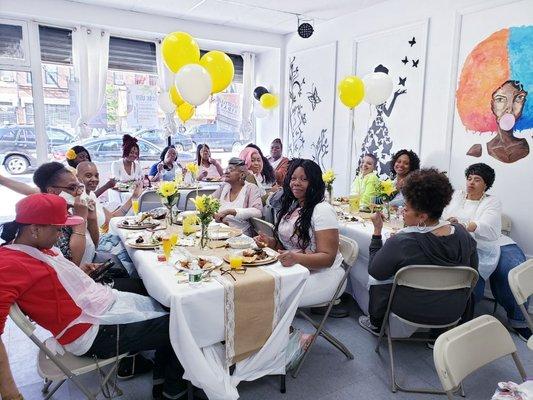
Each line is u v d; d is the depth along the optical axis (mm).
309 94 5406
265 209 3127
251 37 5625
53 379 1421
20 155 4836
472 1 3330
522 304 1561
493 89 3207
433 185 1760
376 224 2213
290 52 5754
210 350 1626
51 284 1349
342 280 2119
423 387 1946
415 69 3875
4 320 1210
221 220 2764
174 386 1745
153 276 1701
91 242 2164
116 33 5094
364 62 4473
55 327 1395
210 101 6305
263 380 1991
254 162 4297
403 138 4062
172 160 5043
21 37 4566
